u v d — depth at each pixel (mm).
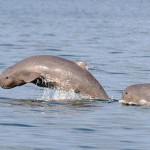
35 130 49625
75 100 62656
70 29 161500
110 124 52062
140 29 165625
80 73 63406
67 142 46188
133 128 50719
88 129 50188
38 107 59031
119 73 83062
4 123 51875
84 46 118062
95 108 58750
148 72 84500
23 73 63875
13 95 66375
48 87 64312
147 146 45375
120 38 137875
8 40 126938
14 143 45781
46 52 107188
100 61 95750
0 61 91938
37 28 162500
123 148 44719
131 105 60750
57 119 53688
